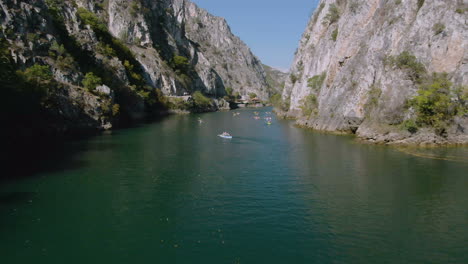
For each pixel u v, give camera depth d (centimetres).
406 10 7100
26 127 6200
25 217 2830
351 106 7581
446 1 6300
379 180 3916
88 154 5275
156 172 4288
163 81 17425
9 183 3697
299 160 5009
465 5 6050
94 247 2369
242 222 2766
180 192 3506
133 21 18700
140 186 3700
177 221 2789
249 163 4828
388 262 2189
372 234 2564
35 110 6606
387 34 7281
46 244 2402
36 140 6300
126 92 11912
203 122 11231
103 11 18738
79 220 2795
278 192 3509
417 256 2261
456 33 5934
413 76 6238
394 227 2681
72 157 5031
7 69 6144
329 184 3784
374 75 7269
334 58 9450
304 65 13662
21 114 6153
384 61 6962
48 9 10306
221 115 15238
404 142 5934
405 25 7025
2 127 5556
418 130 5897
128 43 18000
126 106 11712
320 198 3328
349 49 8756
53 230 2611
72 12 12362
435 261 2203
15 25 8088
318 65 11438
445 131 5738
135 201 3241
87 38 12156
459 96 5669
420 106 5766
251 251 2316
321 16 13375
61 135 7088
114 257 2248
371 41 7812
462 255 2270
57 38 9531
